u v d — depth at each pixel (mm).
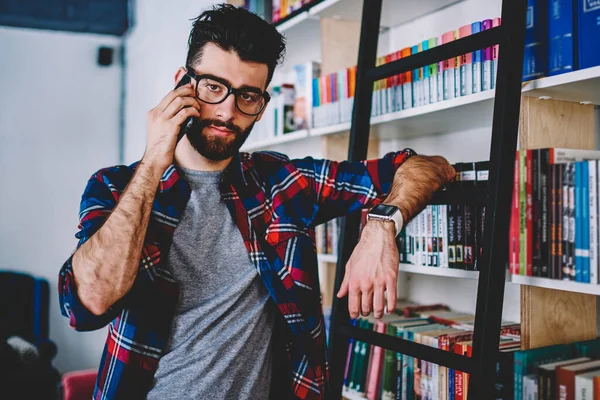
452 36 1565
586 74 1193
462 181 1453
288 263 1267
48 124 4613
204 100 1145
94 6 4441
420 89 1653
